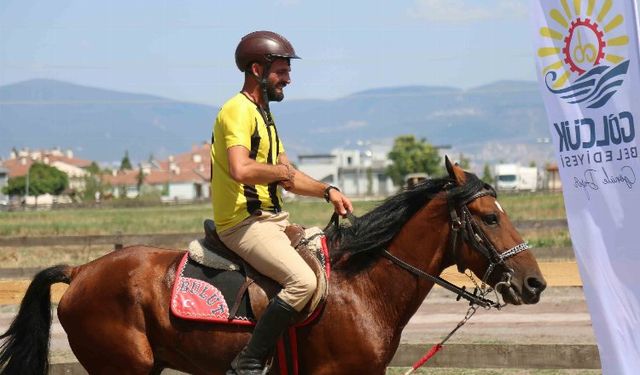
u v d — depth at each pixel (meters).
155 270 8.30
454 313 17.69
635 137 8.44
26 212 86.06
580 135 8.74
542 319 16.80
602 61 8.59
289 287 7.73
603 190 8.65
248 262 8.01
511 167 121.38
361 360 7.89
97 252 31.31
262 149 7.99
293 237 8.05
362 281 8.07
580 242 8.79
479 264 7.98
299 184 7.95
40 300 8.66
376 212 8.17
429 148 156.62
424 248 8.09
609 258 8.66
